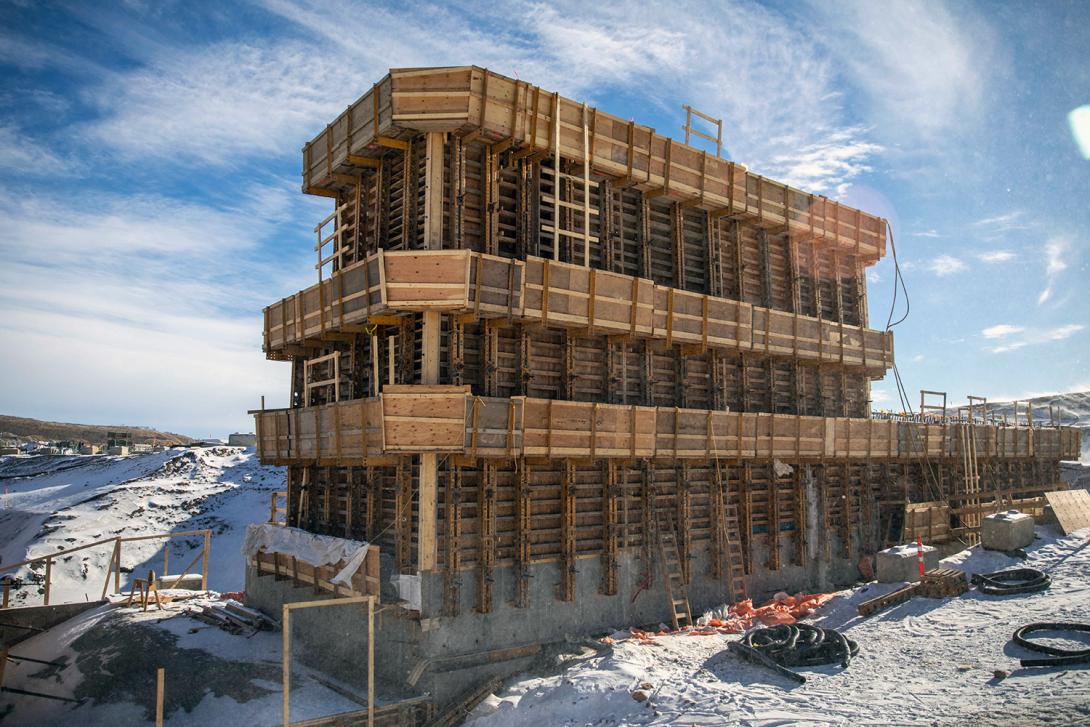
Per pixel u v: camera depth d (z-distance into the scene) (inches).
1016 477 1460.4
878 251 1181.1
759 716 514.3
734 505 960.3
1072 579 837.8
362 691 685.9
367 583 693.9
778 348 998.4
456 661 687.1
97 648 827.4
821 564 1036.5
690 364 948.6
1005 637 647.1
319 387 933.8
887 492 1156.5
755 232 1050.1
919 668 602.2
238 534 1871.3
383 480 791.1
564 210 831.1
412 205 751.1
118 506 1975.9
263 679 716.0
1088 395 3543.3
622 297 804.6
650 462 866.8
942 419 1279.5
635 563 845.2
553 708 597.9
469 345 761.6
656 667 661.9
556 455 739.4
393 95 723.4
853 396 1162.0
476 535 726.5
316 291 826.8
